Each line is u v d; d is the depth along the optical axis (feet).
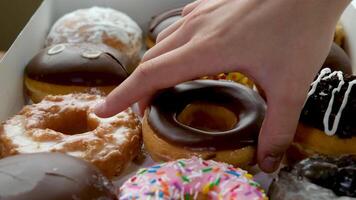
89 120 1.62
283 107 1.38
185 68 1.40
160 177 1.38
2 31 1.96
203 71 1.40
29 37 1.87
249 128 1.51
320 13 1.34
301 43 1.35
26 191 1.18
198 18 1.47
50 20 2.13
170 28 1.60
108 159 1.49
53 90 1.76
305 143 1.56
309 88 1.51
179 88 1.63
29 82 1.79
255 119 1.53
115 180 1.54
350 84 1.55
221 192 1.36
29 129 1.56
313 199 1.33
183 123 1.60
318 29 1.35
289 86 1.37
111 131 1.57
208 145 1.46
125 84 1.46
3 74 1.65
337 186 1.36
